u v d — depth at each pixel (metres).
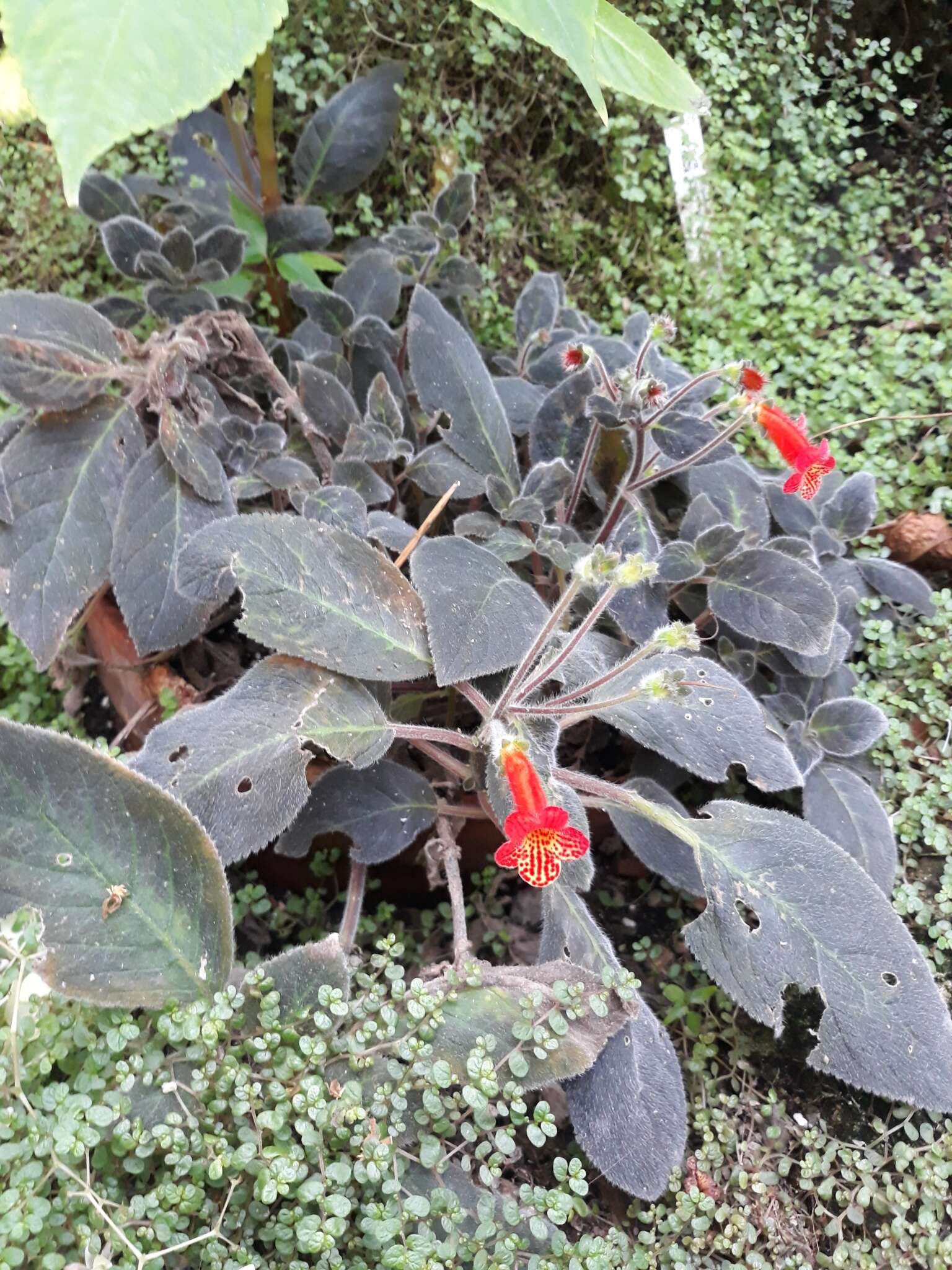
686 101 0.31
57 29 0.18
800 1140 0.37
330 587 0.35
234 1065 0.27
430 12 0.57
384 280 0.50
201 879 0.30
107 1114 0.25
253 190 0.55
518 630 0.35
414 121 0.59
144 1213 0.25
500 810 0.33
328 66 0.55
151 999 0.29
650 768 0.44
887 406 0.56
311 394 0.45
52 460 0.39
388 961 0.32
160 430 0.39
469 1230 0.29
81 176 0.18
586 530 0.50
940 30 0.67
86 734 0.47
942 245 0.68
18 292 0.38
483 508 0.49
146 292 0.43
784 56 0.62
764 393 0.53
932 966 0.40
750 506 0.47
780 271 0.62
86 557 0.39
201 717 0.33
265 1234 0.26
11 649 0.47
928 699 0.45
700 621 0.45
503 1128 0.29
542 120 0.63
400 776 0.38
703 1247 0.33
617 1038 0.34
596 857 0.45
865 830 0.40
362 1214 0.27
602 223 0.65
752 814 0.37
